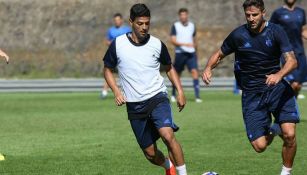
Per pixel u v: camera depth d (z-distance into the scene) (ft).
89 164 62.18
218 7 229.04
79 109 115.55
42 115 106.11
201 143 73.51
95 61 213.05
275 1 221.66
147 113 49.42
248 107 52.42
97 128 88.22
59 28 229.86
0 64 212.43
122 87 50.24
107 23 229.25
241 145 71.97
